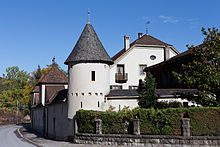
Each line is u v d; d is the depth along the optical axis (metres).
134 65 43.16
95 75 25.11
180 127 19.05
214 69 20.59
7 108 75.75
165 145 18.92
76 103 24.89
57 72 41.59
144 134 19.94
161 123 19.55
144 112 20.16
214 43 21.31
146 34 48.59
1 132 42.94
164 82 33.69
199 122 18.73
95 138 21.42
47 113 37.53
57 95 34.06
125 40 45.22
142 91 25.42
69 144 22.45
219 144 17.88
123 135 20.39
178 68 30.36
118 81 42.31
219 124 18.52
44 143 25.25
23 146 23.66
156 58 44.03
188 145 18.36
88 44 25.83
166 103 24.73
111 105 25.03
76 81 25.11
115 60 42.50
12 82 85.38
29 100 79.00
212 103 20.59
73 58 25.39
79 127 23.02
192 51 22.55
